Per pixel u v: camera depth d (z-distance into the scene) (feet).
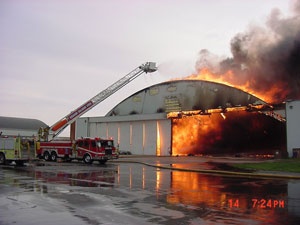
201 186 48.47
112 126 184.55
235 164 89.30
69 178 57.88
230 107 147.74
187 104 164.25
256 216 28.37
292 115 120.37
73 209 30.55
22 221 25.90
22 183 49.73
